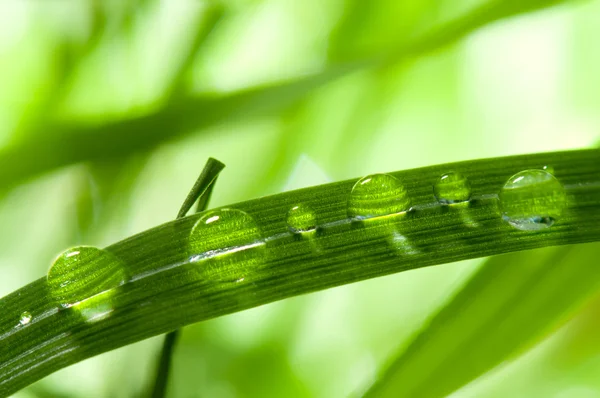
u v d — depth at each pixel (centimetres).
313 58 17
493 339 11
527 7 14
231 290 11
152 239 11
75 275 11
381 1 17
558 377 14
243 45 18
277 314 17
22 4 16
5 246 16
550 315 11
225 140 18
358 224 11
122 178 16
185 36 16
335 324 18
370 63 14
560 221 11
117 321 11
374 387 11
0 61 16
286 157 18
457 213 11
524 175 11
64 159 14
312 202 11
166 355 11
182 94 14
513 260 11
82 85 16
